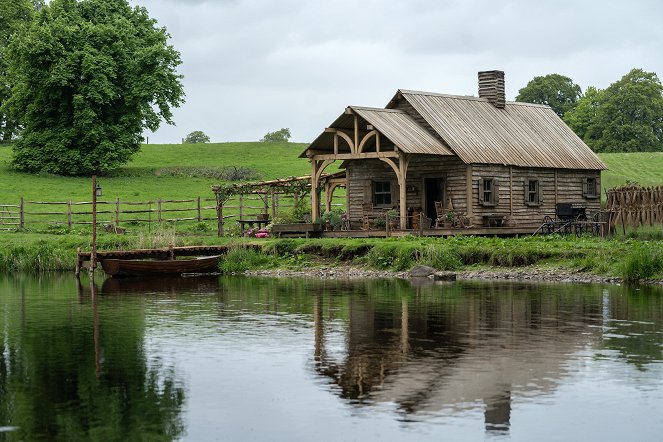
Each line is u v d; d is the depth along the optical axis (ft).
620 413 47.70
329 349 65.10
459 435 44.42
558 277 107.86
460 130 148.36
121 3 253.65
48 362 61.31
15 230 169.89
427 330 72.38
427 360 60.59
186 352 64.59
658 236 130.62
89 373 57.93
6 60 243.81
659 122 342.44
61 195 208.95
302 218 159.02
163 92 244.42
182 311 86.48
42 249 145.69
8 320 81.30
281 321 78.74
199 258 131.54
